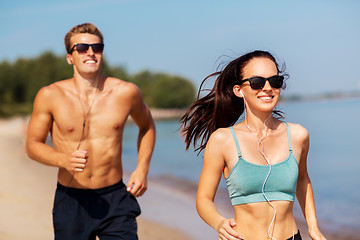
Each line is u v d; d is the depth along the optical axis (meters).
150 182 17.97
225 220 3.27
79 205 4.56
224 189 15.37
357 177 19.06
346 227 11.10
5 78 140.00
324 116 66.31
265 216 3.35
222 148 3.45
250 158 3.39
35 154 4.47
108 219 4.57
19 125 76.88
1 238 7.97
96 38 4.72
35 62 144.25
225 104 3.84
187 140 4.15
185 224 10.48
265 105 3.42
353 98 162.25
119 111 4.76
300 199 3.70
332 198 15.07
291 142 3.47
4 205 10.76
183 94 166.50
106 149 4.67
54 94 4.66
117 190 4.71
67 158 4.23
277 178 3.34
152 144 5.21
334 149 30.20
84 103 4.69
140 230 9.94
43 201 11.61
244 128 3.53
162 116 158.00
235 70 3.62
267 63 3.48
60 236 4.51
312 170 22.11
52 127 4.75
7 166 19.83
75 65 4.71
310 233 3.53
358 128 44.75
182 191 15.56
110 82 4.84
